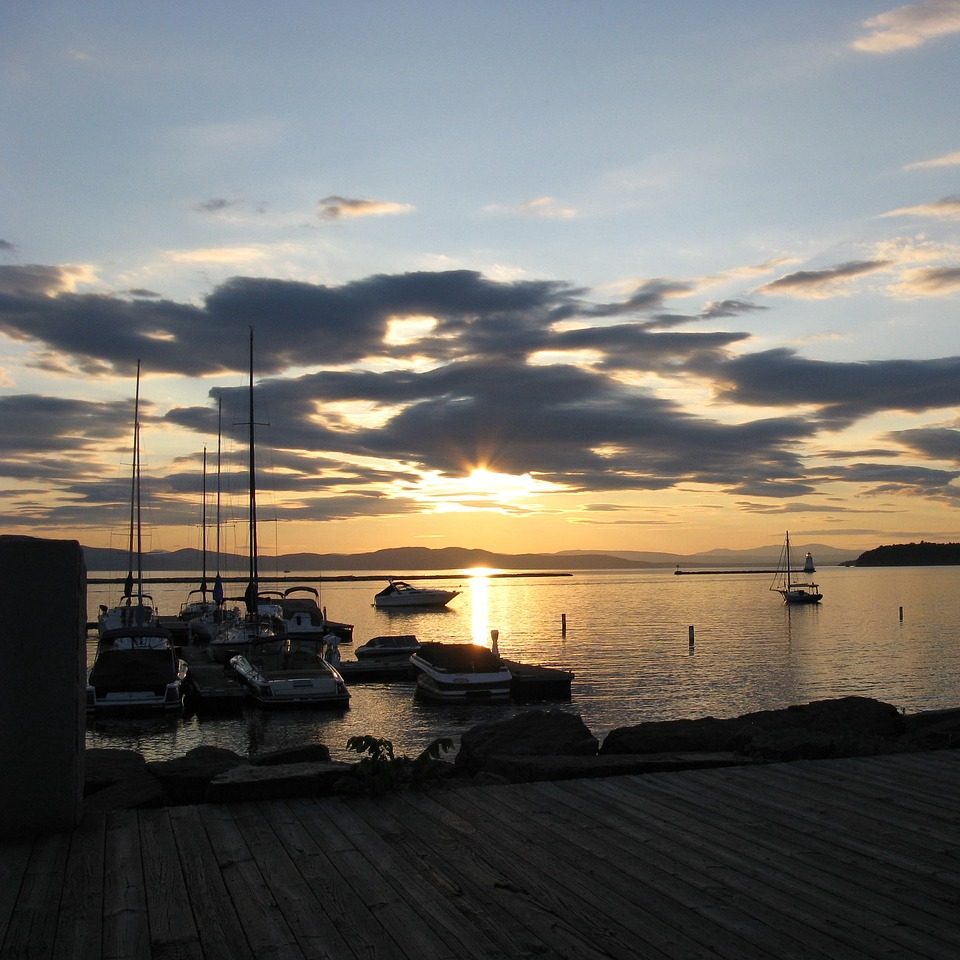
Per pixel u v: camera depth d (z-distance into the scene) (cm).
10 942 475
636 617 9169
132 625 5553
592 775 869
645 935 481
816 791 768
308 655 3609
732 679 4272
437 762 806
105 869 578
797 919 502
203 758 1031
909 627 7556
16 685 647
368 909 515
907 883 556
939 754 914
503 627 7906
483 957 455
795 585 13388
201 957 457
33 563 651
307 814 700
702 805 726
